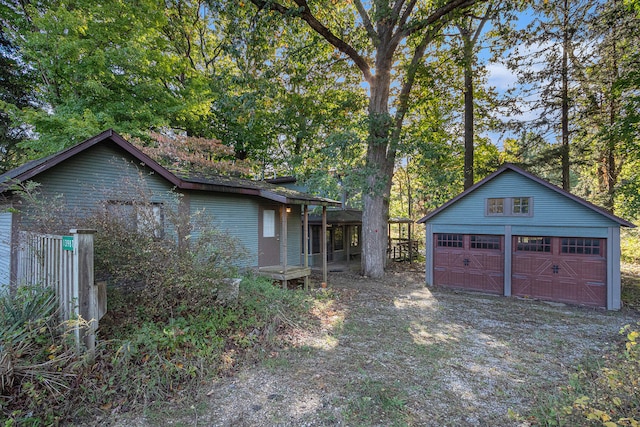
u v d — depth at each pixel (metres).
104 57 10.14
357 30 12.28
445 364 4.62
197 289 4.94
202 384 3.89
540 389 3.89
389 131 12.00
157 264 4.68
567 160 13.16
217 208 8.69
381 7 10.52
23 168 6.30
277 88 10.97
